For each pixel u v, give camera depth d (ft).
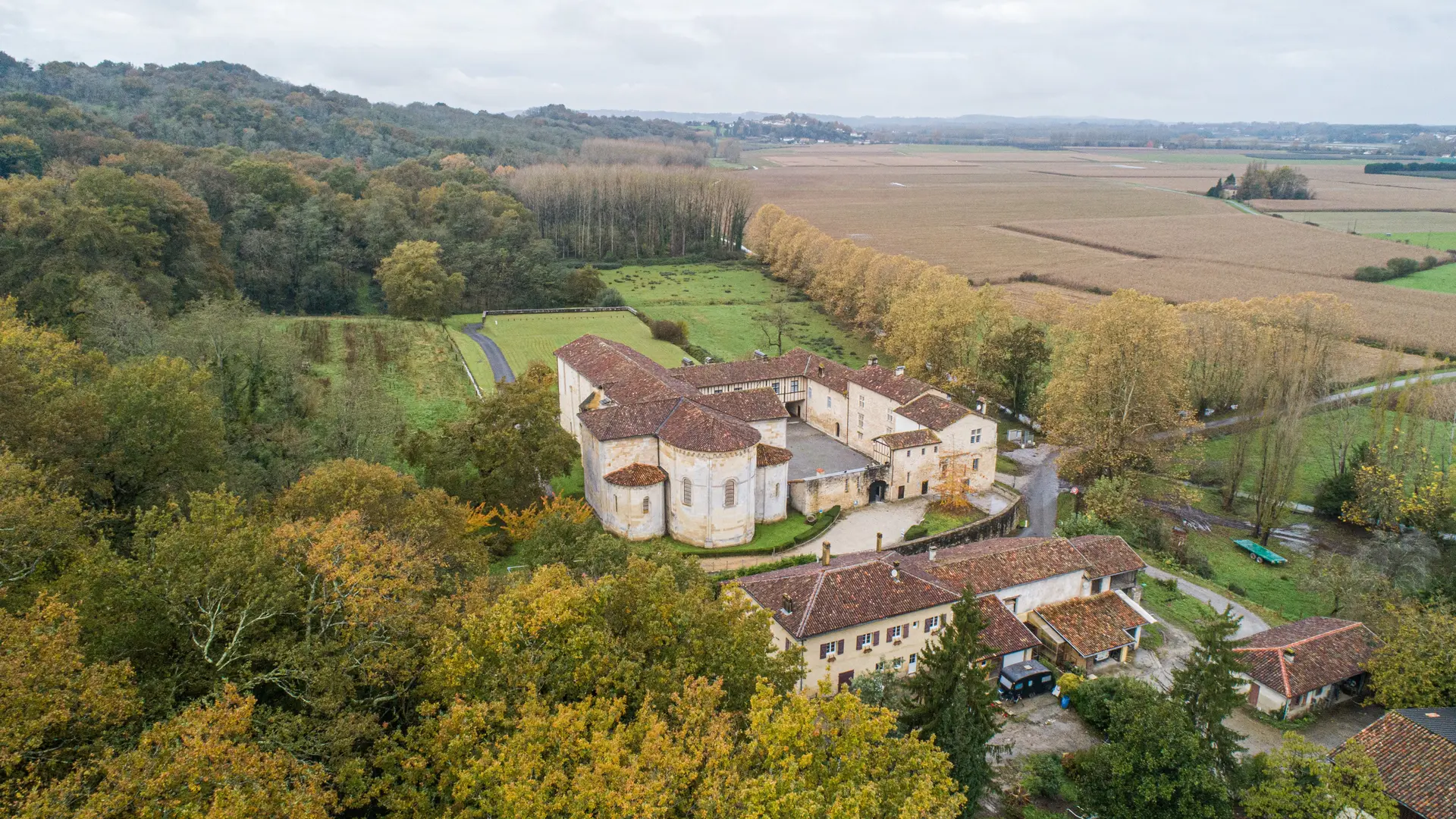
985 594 240.12
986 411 440.04
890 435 344.90
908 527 318.24
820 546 304.09
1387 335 498.69
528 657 138.51
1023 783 185.16
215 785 104.17
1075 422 362.53
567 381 391.86
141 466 220.02
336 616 150.71
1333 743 210.38
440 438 300.81
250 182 608.60
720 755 115.96
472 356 496.23
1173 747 163.32
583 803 106.42
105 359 262.26
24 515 148.97
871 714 135.23
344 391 329.72
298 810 103.09
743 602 177.47
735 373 407.03
